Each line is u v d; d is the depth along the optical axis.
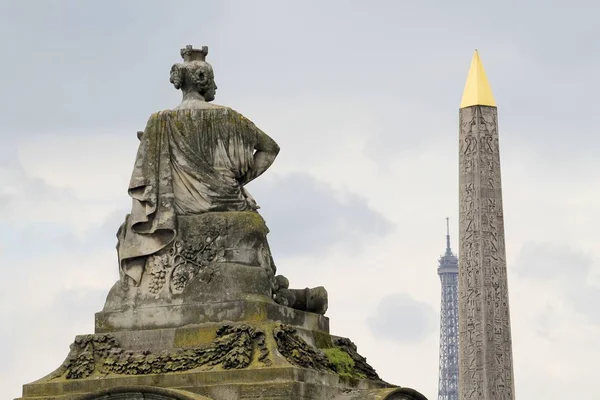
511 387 128.38
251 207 65.06
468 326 128.38
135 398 60.66
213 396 60.88
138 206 64.38
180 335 62.81
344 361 64.62
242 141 65.19
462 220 129.00
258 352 61.47
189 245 63.75
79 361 63.81
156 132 65.06
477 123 128.38
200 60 66.50
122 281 64.44
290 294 64.88
